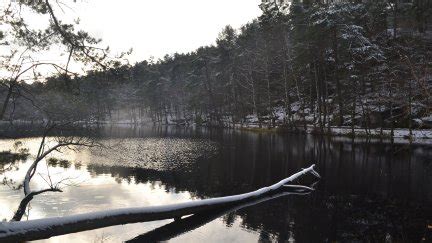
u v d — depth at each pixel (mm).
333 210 14547
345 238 11461
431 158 26484
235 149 34094
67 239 11297
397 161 25547
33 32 10977
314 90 56812
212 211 14484
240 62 65688
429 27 41219
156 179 20703
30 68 11008
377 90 41312
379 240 11344
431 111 14656
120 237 11586
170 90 98000
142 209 12375
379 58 40812
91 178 20922
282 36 52062
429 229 12281
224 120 77000
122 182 19875
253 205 15375
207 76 78125
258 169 23688
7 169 15445
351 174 21547
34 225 10102
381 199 16141
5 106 10719
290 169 23500
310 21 45250
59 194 16953
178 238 11555
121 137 50062
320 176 21125
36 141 37781
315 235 11773
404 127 39531
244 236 11734
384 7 48281
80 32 11211
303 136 43500
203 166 25062
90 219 11156
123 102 103688
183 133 58312
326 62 48531
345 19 43344
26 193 10883
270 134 48281
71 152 31609
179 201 16094
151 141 43375
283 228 12445
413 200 15953
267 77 53562
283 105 61312
